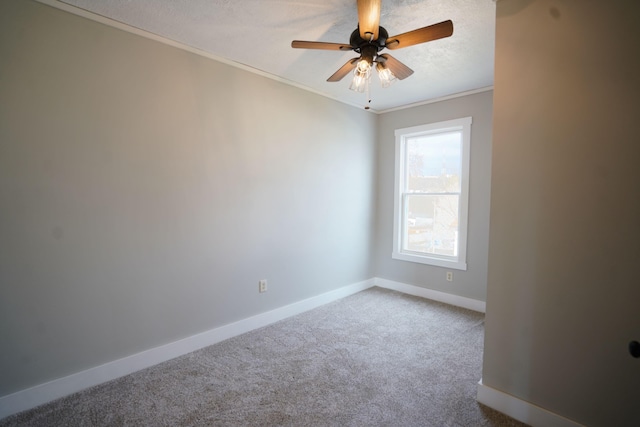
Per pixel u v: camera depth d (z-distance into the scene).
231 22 2.19
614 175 1.51
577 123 1.60
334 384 2.18
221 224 2.79
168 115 2.44
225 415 1.87
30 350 1.92
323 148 3.69
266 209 3.13
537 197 1.74
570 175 1.63
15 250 1.85
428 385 2.18
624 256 1.50
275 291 3.26
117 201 2.21
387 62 2.00
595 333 1.58
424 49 2.56
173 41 2.44
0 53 1.77
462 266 3.70
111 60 2.15
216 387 2.14
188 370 2.35
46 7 1.90
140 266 2.34
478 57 2.71
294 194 3.39
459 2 1.94
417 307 3.68
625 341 1.50
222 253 2.81
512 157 1.81
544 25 1.68
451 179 3.86
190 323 2.63
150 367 2.39
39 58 1.89
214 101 2.70
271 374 2.30
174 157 2.48
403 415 1.88
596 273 1.57
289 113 3.29
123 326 2.28
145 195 2.34
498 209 1.88
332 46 1.88
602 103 1.53
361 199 4.25
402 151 4.22
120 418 1.84
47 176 1.94
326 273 3.81
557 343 1.70
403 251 4.31
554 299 1.70
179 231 2.53
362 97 3.81
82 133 2.05
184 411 1.90
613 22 1.49
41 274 1.94
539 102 1.71
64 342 2.04
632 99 1.45
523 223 1.79
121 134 2.21
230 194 2.84
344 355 2.58
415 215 4.20
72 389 2.06
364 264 4.36
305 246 3.54
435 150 3.99
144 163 2.33
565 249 1.66
